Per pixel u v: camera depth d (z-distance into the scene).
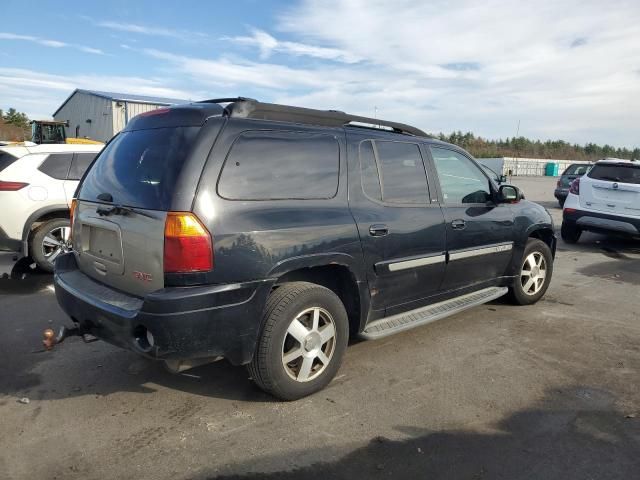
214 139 3.13
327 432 3.13
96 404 3.47
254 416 3.32
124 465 2.80
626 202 9.23
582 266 8.31
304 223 3.40
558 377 3.97
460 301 4.82
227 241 3.03
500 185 5.38
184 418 3.29
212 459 2.86
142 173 3.29
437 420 3.29
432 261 4.38
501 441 3.07
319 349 3.55
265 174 3.33
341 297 3.93
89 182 3.86
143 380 3.83
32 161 6.77
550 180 41.16
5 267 6.70
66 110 46.56
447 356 4.35
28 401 3.50
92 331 3.43
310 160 3.60
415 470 2.78
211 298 2.97
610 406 3.52
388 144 4.21
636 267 8.27
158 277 3.02
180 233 2.92
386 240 3.95
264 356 3.26
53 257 6.99
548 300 6.16
